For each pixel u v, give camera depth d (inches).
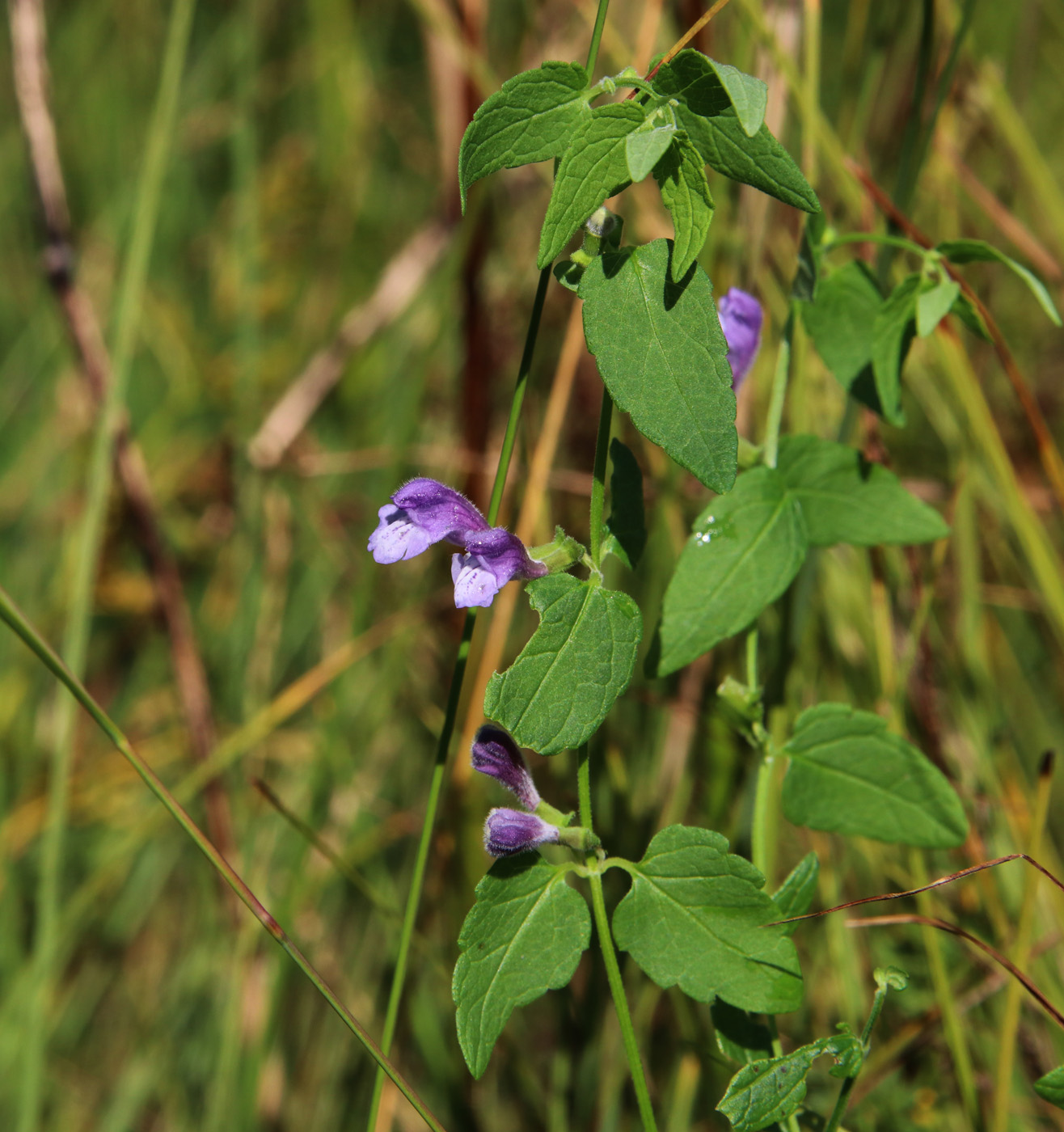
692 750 29.2
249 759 32.9
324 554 35.6
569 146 23.7
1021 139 30.2
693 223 23.8
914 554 29.2
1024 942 26.8
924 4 26.9
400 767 32.9
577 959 24.5
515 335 32.5
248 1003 30.5
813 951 28.7
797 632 27.4
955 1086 28.0
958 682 29.2
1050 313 25.3
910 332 25.9
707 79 23.7
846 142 29.3
